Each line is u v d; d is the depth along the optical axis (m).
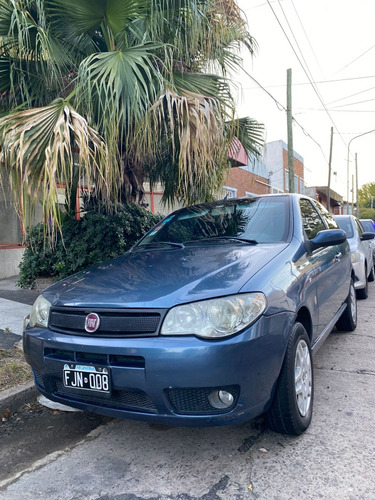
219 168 6.11
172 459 2.57
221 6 5.50
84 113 4.80
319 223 4.28
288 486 2.24
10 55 5.12
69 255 5.99
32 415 3.31
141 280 2.68
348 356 4.38
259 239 3.40
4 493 2.31
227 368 2.19
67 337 2.51
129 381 2.28
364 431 2.78
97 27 5.34
